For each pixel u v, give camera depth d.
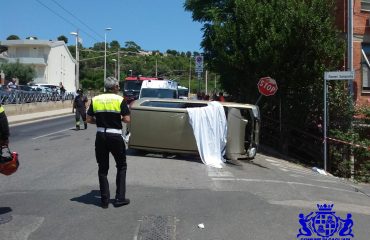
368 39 19.33
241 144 13.10
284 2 17.06
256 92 18.02
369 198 10.05
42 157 12.74
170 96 22.72
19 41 66.19
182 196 8.34
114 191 8.59
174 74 102.12
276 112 19.16
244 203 8.05
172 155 13.02
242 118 13.09
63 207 7.42
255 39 16.80
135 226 6.55
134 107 12.70
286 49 16.34
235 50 17.39
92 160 12.23
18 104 32.91
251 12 17.06
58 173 10.28
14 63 62.31
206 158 12.17
